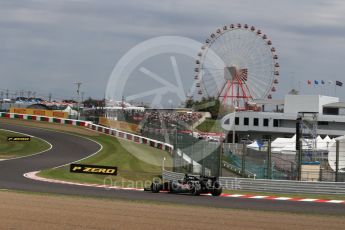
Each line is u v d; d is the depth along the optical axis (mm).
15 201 24516
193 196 29656
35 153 61031
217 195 30625
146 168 50219
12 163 50469
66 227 18125
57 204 23750
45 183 35250
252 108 125438
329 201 29188
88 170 43281
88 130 86312
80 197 27047
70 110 116438
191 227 18609
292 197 31234
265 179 35062
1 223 18625
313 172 36562
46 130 83438
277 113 120125
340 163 41375
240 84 75438
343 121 116250
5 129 81750
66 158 56906
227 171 41812
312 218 21422
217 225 19094
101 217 20266
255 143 64812
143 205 24172
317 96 122938
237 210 23328
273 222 20062
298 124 49250
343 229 19031
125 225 18688
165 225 18875
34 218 19797
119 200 26078
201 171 38062
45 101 148750
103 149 65875
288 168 40500
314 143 63812
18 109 103812
